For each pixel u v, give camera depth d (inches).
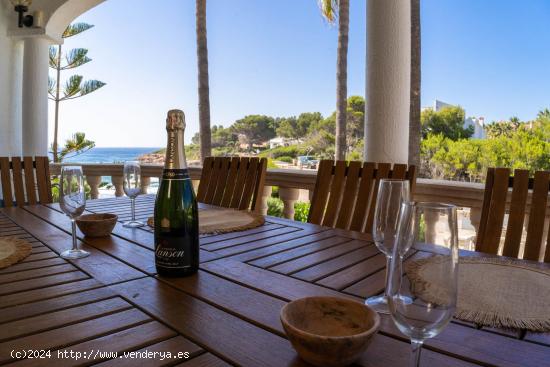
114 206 77.8
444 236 18.4
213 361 22.0
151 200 86.4
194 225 35.9
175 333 25.2
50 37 167.3
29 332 25.1
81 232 52.4
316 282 34.7
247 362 21.9
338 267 38.9
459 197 83.4
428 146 572.1
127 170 58.9
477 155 546.9
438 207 18.7
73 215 42.1
